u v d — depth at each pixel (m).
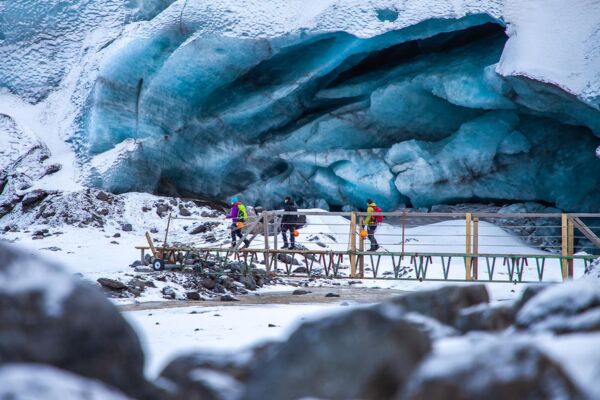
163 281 66.44
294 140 129.38
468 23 107.81
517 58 99.75
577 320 12.56
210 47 114.94
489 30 120.75
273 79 126.19
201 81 120.12
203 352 13.65
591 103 94.06
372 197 130.12
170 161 127.06
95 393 8.85
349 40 113.94
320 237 104.19
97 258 83.94
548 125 117.69
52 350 10.52
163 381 12.38
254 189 136.75
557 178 117.75
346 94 126.56
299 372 10.60
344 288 73.44
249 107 124.88
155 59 119.62
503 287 68.44
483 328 14.84
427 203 126.31
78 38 138.00
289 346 11.09
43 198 115.94
